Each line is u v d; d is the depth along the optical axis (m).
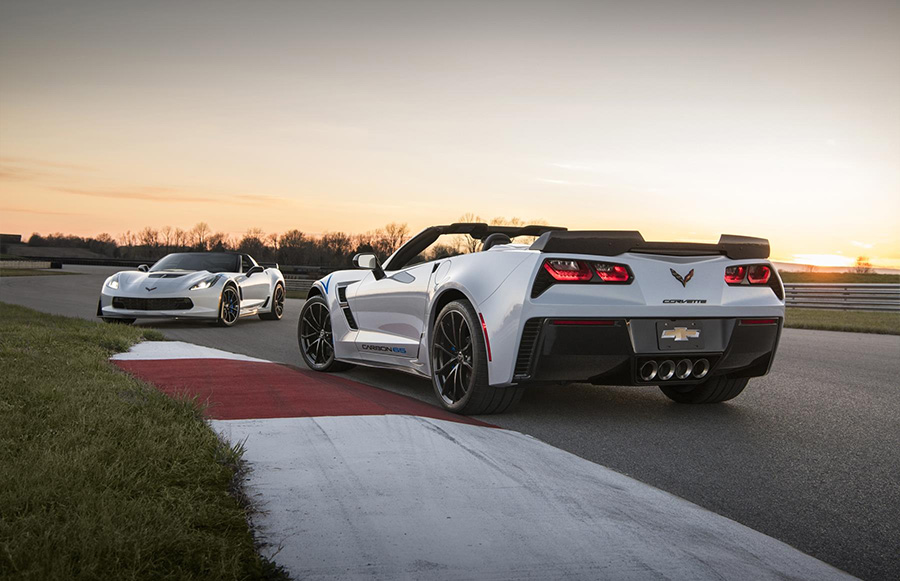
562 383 4.05
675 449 3.51
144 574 1.81
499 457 3.11
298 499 2.50
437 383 4.48
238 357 6.24
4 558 1.79
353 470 2.85
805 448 3.56
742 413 4.43
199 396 4.26
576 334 3.83
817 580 2.04
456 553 2.11
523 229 5.25
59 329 7.42
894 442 3.70
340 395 4.41
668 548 2.20
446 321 4.42
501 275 3.99
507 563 2.05
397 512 2.41
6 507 2.10
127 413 3.38
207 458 2.80
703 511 2.57
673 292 3.95
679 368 4.10
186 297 10.52
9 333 6.67
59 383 4.00
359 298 5.57
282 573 1.92
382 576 1.95
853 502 2.76
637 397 4.96
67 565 1.77
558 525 2.35
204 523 2.19
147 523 2.06
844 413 4.45
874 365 6.80
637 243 3.91
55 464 2.43
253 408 3.98
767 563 2.13
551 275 3.81
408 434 3.42
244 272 12.02
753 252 4.22
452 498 2.57
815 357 7.48
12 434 2.91
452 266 4.48
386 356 5.27
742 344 4.14
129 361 5.77
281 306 12.73
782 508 2.68
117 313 10.53
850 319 14.81
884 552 2.30
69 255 89.69
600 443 3.62
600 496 2.66
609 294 3.85
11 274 40.47
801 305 20.20
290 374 5.23
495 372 3.96
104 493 2.23
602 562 2.08
